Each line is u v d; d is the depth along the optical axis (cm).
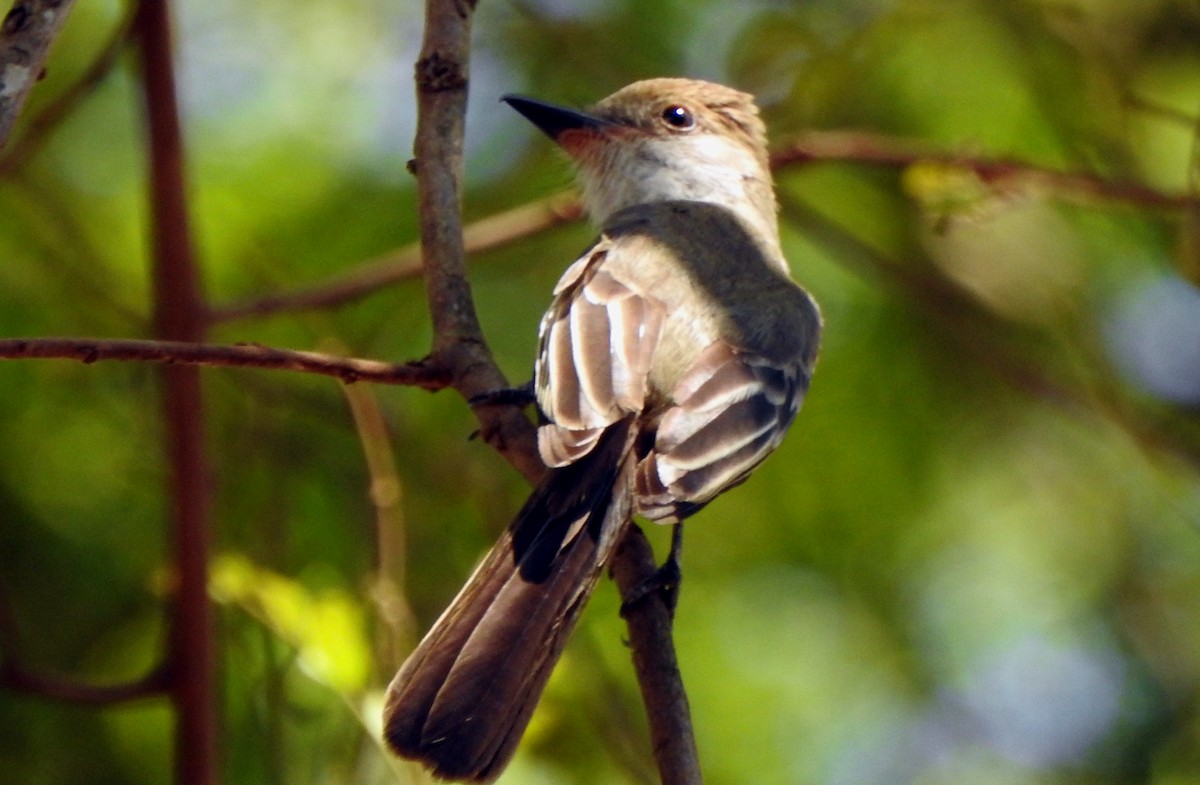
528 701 613
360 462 1047
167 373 916
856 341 1145
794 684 1125
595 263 815
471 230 1012
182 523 891
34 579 996
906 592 1174
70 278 1037
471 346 689
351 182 1098
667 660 637
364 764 838
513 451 688
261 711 904
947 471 1165
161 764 988
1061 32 1125
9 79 548
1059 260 1180
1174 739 1254
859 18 1167
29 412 1020
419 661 616
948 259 1164
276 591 871
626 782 927
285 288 1052
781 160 1042
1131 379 1227
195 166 1078
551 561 646
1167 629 1259
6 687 855
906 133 1159
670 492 674
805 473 1137
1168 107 1130
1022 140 1142
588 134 1005
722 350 750
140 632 1003
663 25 1168
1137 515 1248
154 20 912
